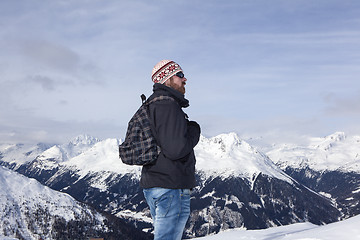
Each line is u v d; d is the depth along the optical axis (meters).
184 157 3.87
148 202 4.01
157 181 3.74
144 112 3.86
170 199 3.76
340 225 6.64
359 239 5.45
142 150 3.74
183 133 3.66
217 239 9.84
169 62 4.23
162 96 3.88
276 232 10.14
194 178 4.01
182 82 4.28
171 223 3.77
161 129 3.68
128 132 3.96
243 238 9.44
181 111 3.84
